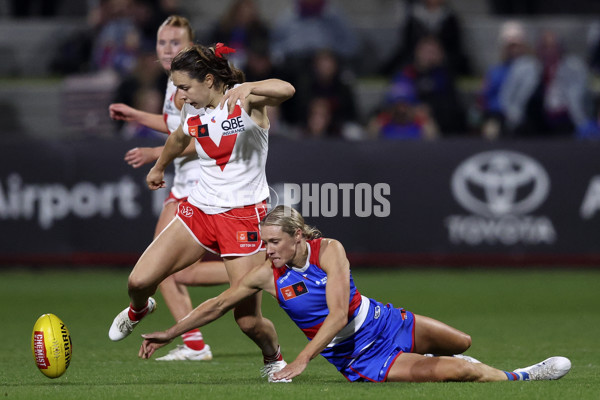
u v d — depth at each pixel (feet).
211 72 66.80
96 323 111.55
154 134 168.86
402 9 217.97
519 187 158.71
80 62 206.39
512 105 179.93
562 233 159.02
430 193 158.20
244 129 67.87
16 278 156.04
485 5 227.20
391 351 65.05
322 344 61.77
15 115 199.62
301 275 63.87
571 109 184.55
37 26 215.10
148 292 70.18
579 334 100.94
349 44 198.49
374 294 136.05
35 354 63.72
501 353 86.38
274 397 57.57
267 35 187.01
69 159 156.46
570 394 58.80
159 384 65.57
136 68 177.58
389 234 157.69
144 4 196.03
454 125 183.21
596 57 208.64
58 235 156.97
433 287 144.05
